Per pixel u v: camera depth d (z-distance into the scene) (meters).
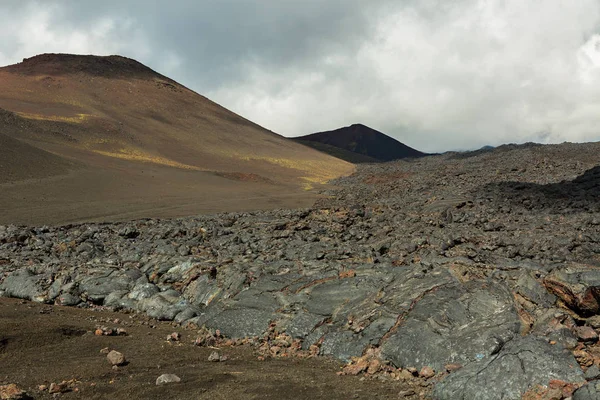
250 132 169.12
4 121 89.00
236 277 14.65
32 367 9.13
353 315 11.10
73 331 11.66
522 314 9.37
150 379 8.62
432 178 66.62
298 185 91.56
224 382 8.50
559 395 6.88
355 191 69.75
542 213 34.34
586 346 8.06
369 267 14.22
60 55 175.12
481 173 62.69
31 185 55.22
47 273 17.66
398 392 7.98
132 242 25.94
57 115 112.31
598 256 20.33
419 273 12.00
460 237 23.66
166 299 15.02
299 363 9.85
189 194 63.50
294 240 24.05
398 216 33.41
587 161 62.16
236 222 32.75
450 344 8.95
